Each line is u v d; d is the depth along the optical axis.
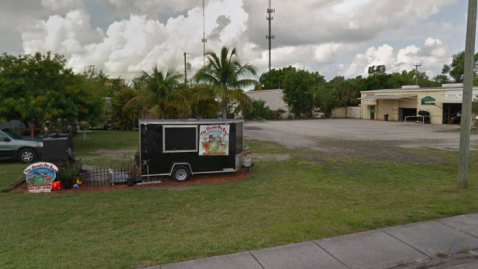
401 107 45.06
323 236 5.90
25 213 7.59
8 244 5.79
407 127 34.09
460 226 6.34
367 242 5.63
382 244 5.55
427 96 39.94
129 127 34.12
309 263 4.90
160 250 5.38
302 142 22.44
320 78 69.75
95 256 5.19
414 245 5.52
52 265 4.88
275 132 30.36
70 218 7.25
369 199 8.50
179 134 10.98
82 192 9.59
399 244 5.55
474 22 8.81
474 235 5.92
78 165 11.05
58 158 10.36
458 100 36.31
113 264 4.89
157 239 5.93
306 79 55.75
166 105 22.31
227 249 5.38
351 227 6.33
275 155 16.84
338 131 30.48
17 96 16.64
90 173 11.73
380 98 44.44
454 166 13.38
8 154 14.61
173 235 6.12
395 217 6.84
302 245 5.52
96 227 6.67
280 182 10.79
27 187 10.06
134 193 9.41
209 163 11.35
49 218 7.23
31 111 16.50
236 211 7.63
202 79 19.75
